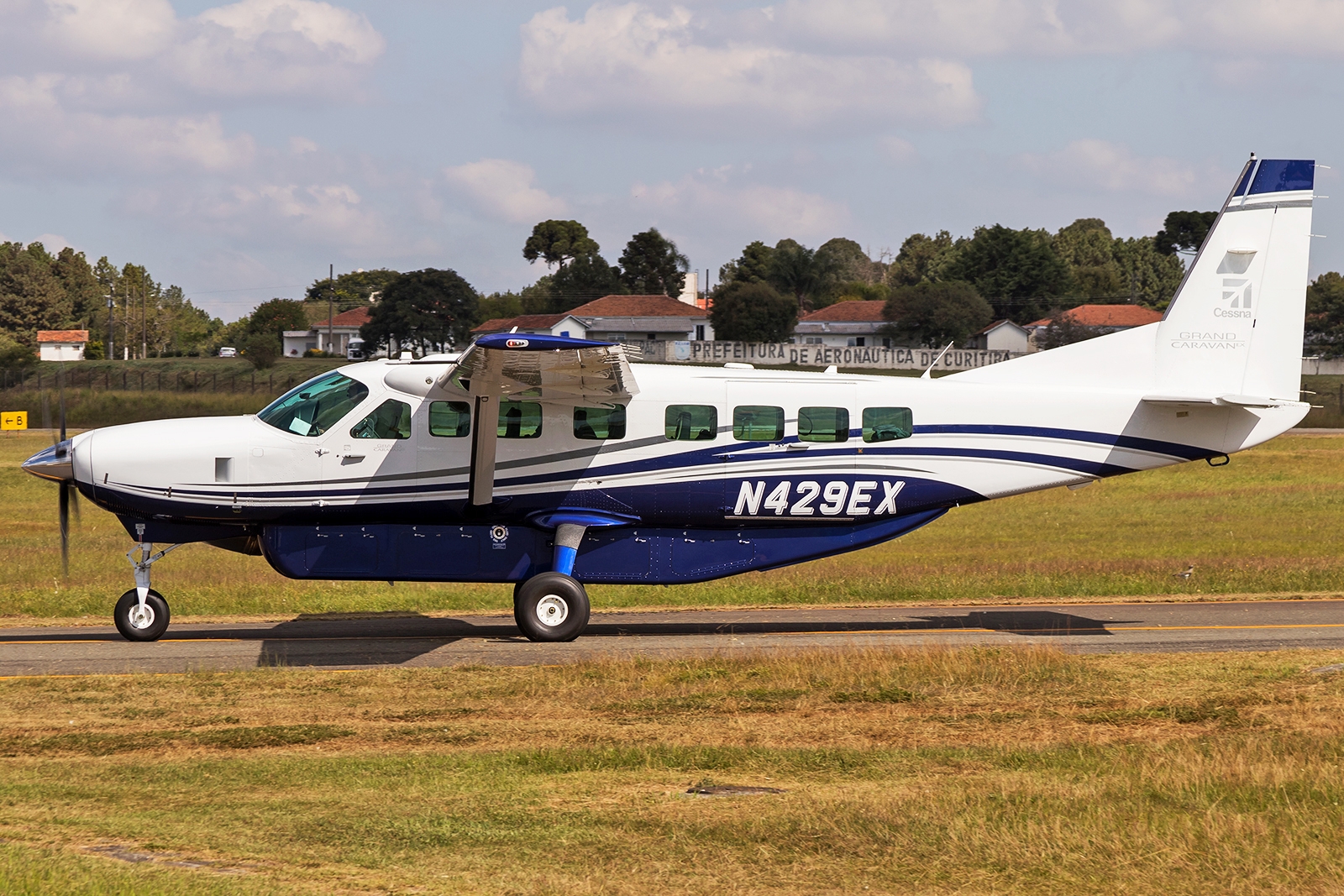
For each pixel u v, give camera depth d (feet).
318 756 78.48
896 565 179.32
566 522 123.54
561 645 118.42
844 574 166.91
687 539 127.13
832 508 126.11
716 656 106.93
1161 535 220.64
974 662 103.19
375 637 123.65
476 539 124.98
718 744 81.46
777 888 54.95
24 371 619.26
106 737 81.92
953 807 65.62
